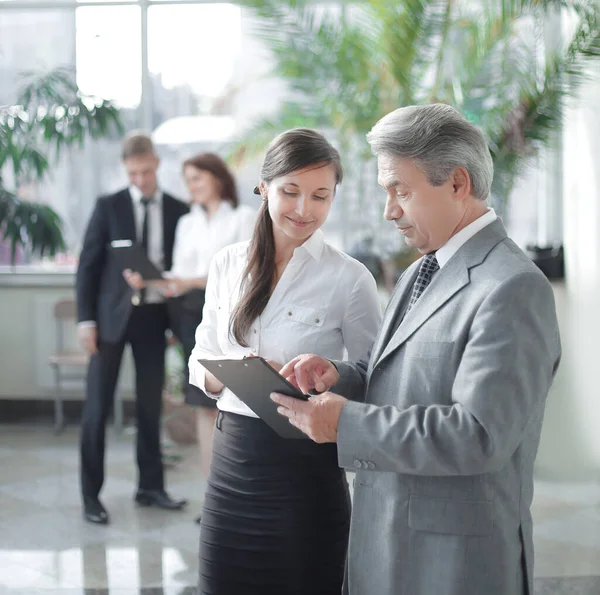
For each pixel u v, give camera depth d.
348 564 1.79
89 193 6.34
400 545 1.66
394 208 1.67
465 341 1.60
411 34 4.86
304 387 1.87
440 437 1.52
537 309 1.55
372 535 1.73
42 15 6.25
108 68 6.28
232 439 2.07
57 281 6.20
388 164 1.64
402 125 1.61
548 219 5.98
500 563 1.62
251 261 2.09
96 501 4.14
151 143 4.21
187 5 6.23
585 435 4.62
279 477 2.02
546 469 4.71
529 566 1.69
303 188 1.95
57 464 5.13
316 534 2.03
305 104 5.39
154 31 6.26
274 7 5.06
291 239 2.08
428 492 1.64
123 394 6.18
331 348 2.09
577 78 4.69
